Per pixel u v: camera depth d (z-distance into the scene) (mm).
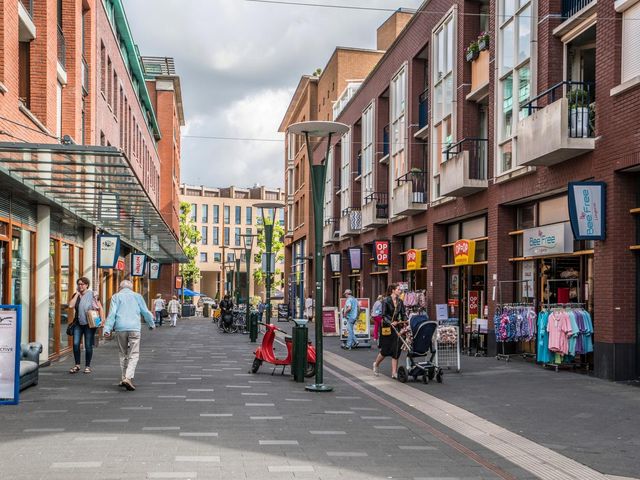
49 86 15414
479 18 20672
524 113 16844
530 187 16062
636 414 9375
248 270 32250
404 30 26656
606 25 13102
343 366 15852
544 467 6559
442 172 20234
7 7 12406
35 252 14875
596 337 13266
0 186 12242
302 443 7371
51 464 6246
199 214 108062
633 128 12188
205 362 16297
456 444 7516
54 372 13742
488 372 14219
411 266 25719
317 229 12016
